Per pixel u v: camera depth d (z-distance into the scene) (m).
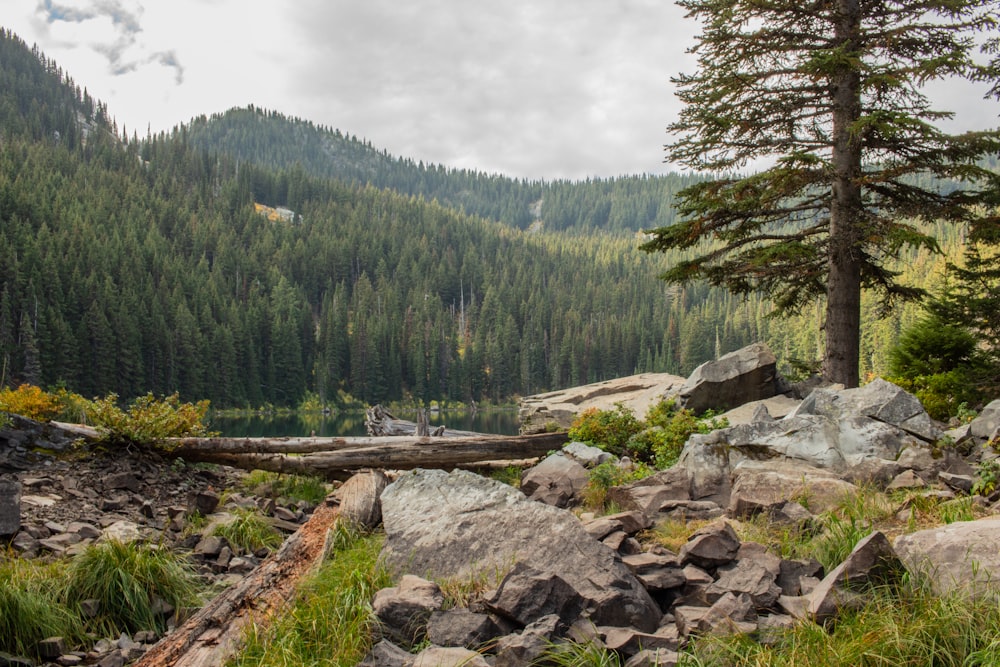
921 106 14.05
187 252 163.12
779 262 15.85
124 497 10.93
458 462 14.32
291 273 169.88
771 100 15.04
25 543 8.16
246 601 6.19
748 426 9.19
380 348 127.50
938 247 12.89
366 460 13.67
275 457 13.49
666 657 4.15
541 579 4.77
